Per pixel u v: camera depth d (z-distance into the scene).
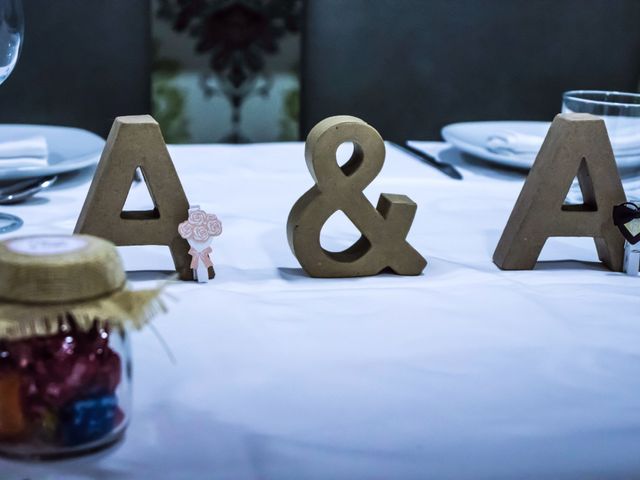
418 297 0.80
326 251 0.90
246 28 1.92
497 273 0.89
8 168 1.09
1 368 0.50
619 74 2.13
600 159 0.90
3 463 0.51
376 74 2.04
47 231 0.96
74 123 1.99
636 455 0.56
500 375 0.65
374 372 0.64
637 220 0.89
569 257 0.96
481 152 1.33
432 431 0.57
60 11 1.91
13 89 1.95
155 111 1.93
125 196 0.81
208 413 0.57
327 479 0.52
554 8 2.07
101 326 0.52
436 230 1.04
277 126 1.99
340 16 1.99
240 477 0.51
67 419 0.51
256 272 0.86
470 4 2.03
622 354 0.69
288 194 1.18
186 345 0.67
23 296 0.49
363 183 0.84
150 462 0.52
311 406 0.59
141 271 0.85
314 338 0.69
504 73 2.09
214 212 1.07
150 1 1.88
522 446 0.56
